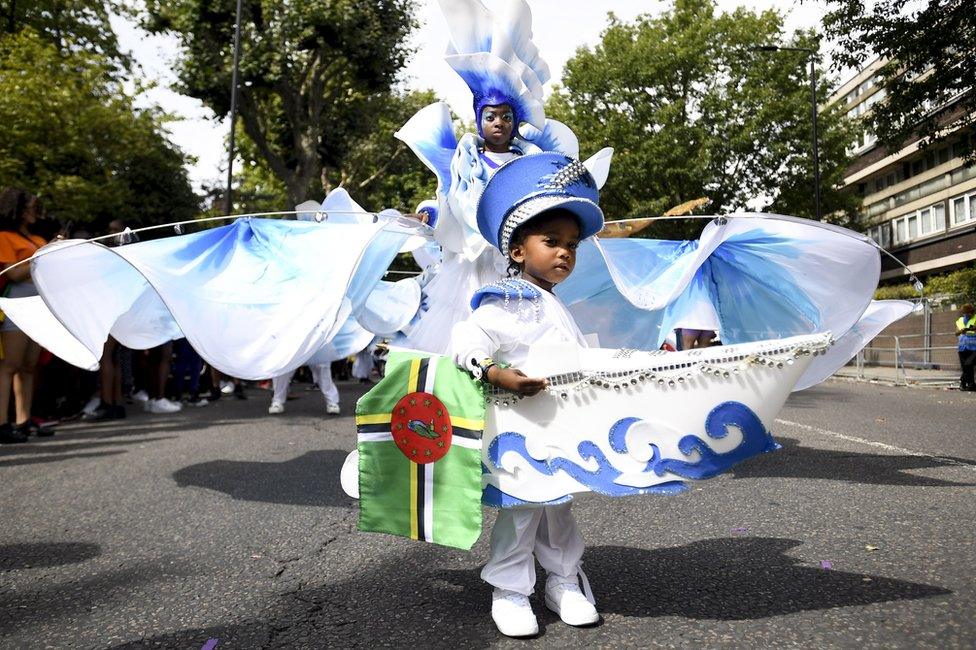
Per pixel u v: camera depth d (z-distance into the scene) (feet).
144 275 9.45
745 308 12.64
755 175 74.18
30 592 8.02
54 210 60.44
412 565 8.72
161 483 13.70
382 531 6.57
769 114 70.44
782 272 11.82
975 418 23.15
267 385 42.39
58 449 17.83
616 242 13.12
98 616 7.30
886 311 13.69
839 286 11.60
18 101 58.13
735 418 6.29
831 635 6.36
